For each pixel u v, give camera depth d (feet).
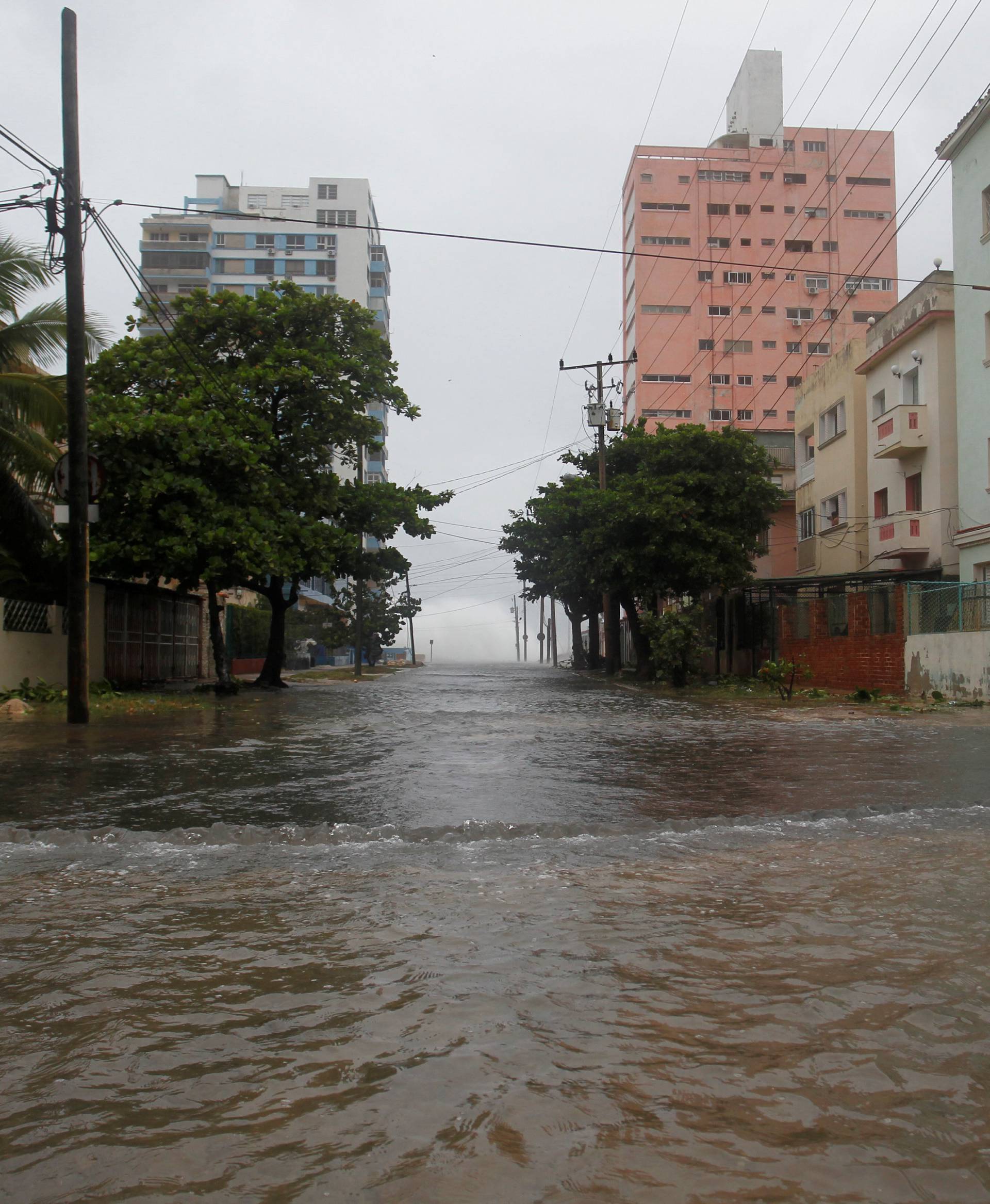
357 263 254.88
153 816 20.83
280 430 79.77
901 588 69.72
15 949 12.23
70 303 46.55
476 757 32.37
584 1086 8.46
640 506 94.84
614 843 18.38
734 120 237.25
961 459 78.28
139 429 63.67
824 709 57.36
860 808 21.53
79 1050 9.25
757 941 12.42
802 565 117.60
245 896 14.66
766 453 100.07
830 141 224.94
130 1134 7.73
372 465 260.83
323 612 169.37
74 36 45.32
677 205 223.10
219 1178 7.11
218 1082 8.58
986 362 75.00
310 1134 7.70
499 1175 7.09
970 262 76.74
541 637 279.90
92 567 64.54
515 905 14.14
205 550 67.46
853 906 14.06
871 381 97.09
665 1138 7.59
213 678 105.29
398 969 11.39
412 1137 7.62
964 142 77.46
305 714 53.52
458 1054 9.10
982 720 47.73
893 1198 6.83
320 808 21.85
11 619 58.70
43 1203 6.81
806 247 223.71
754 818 20.62
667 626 87.20
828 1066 8.86
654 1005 10.25
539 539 120.06
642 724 46.32
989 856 17.34
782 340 221.66
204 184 256.73
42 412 58.59
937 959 11.70
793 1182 7.01
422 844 18.28
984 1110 8.09
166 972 11.32
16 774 27.71
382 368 83.61
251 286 252.42
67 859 17.07
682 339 221.25
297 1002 10.39
